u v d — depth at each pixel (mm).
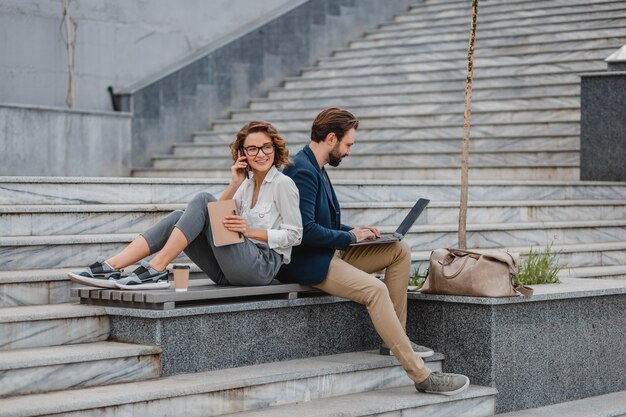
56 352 5766
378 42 17094
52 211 7312
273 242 6383
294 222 6438
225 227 6242
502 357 6938
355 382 6582
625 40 14719
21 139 11977
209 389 5801
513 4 17000
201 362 6184
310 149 6730
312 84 16156
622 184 11703
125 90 14109
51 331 6031
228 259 6305
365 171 12602
